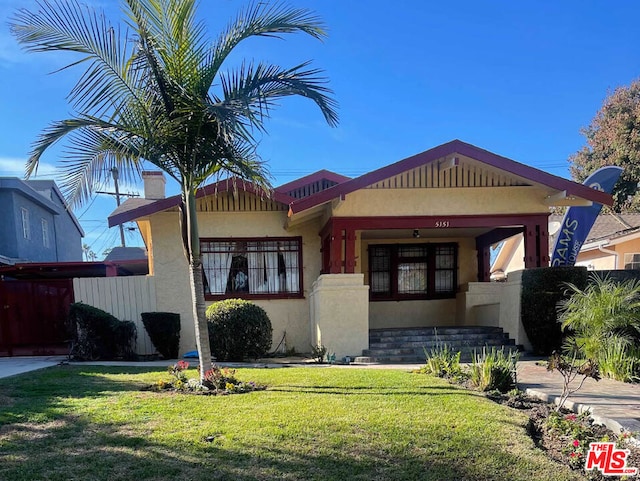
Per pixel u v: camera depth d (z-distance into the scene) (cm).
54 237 2142
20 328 1087
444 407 484
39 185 2114
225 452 354
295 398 527
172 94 564
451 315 1341
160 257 1094
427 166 1021
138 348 1065
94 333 957
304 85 583
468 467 332
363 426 416
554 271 909
